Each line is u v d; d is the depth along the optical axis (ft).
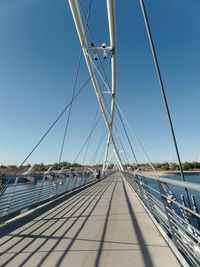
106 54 52.90
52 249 14.01
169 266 11.25
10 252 13.57
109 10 44.09
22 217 23.39
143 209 27.14
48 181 36.58
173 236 13.21
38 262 12.09
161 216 17.87
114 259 12.32
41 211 26.78
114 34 49.98
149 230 17.75
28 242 15.39
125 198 38.14
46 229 18.66
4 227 19.42
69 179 50.29
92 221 21.33
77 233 17.35
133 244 14.58
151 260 12.01
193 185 8.00
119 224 19.93
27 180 31.58
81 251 13.60
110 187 63.52
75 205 31.32
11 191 24.07
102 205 30.89
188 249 11.20
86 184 73.51
